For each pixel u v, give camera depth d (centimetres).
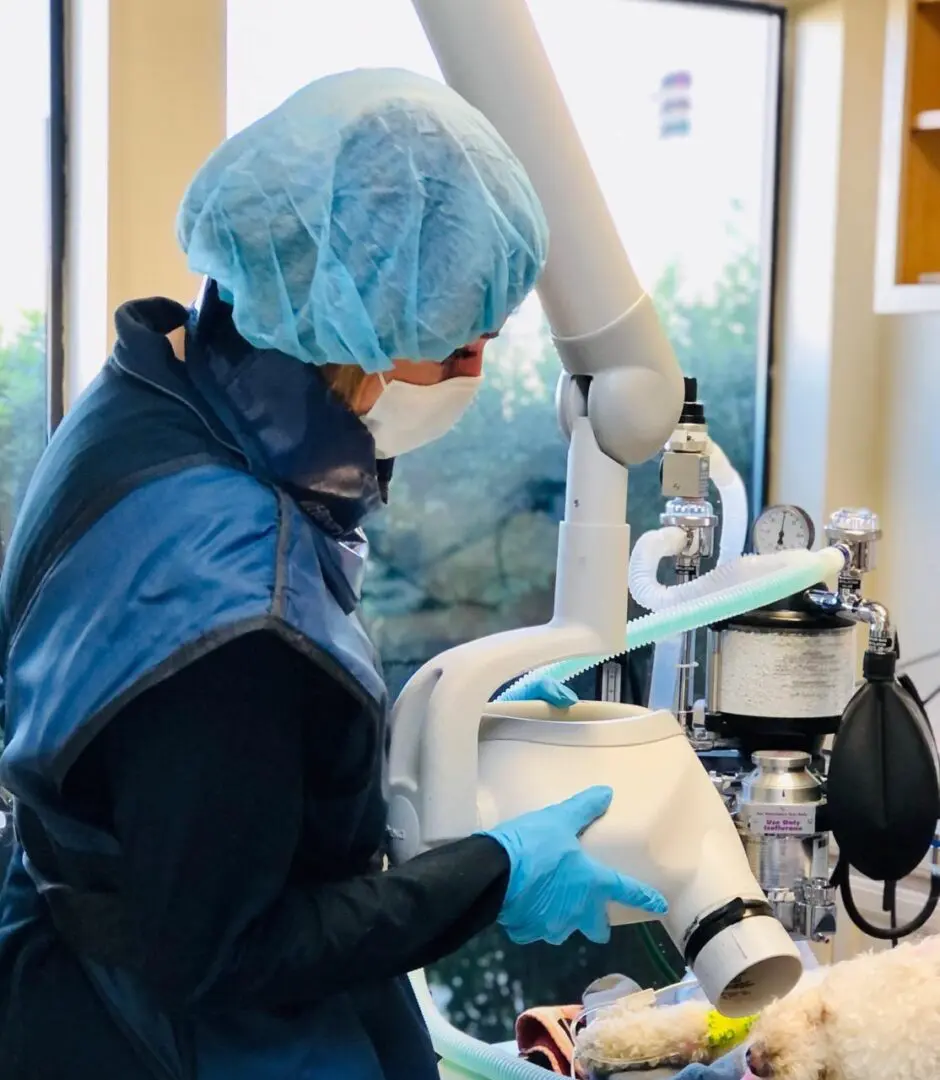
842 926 213
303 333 94
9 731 97
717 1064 122
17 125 175
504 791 107
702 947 106
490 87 106
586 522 111
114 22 164
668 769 109
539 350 220
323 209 92
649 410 108
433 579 216
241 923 86
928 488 225
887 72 196
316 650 87
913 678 226
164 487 92
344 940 91
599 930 104
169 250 171
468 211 94
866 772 130
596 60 217
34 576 97
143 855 85
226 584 86
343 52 193
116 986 97
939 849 147
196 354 99
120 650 86
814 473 230
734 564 141
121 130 166
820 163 226
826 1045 103
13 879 106
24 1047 98
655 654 154
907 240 200
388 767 108
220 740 85
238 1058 97
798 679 141
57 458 99
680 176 227
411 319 94
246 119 187
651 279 228
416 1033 110
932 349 223
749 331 237
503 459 219
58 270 178
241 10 185
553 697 121
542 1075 134
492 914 98
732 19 227
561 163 107
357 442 97
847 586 143
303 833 97
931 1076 98
